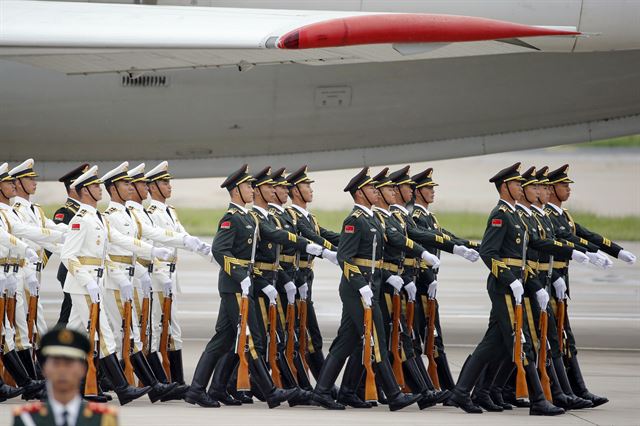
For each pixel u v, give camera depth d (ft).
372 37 111.86
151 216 129.29
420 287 127.24
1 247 119.65
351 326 119.55
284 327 124.88
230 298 117.91
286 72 174.50
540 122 180.45
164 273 126.62
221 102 175.11
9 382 123.44
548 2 158.20
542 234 123.75
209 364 119.24
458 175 536.01
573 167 542.98
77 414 51.88
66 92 173.88
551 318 121.60
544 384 118.52
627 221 453.99
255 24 129.49
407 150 184.24
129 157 182.91
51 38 127.95
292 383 122.83
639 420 113.50
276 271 122.42
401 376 121.90
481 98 176.65
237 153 183.01
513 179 119.96
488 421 111.45
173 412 114.21
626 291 277.03
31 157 182.19
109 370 116.47
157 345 126.52
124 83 173.68
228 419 109.40
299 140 180.75
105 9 144.87
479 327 202.39
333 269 340.80
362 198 119.75
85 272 115.55
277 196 128.98
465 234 433.48
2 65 172.96
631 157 560.20
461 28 113.19
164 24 131.95
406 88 175.94
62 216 136.46
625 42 159.22
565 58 174.40
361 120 178.19
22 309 123.85
